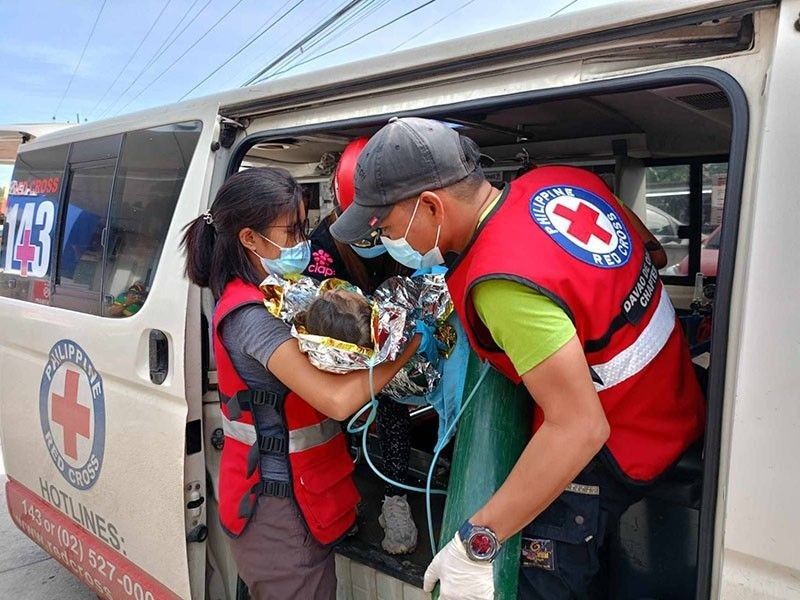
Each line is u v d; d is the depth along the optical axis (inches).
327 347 53.6
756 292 39.3
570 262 44.5
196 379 75.8
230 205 59.3
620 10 45.0
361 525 82.4
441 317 60.7
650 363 49.3
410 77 57.9
